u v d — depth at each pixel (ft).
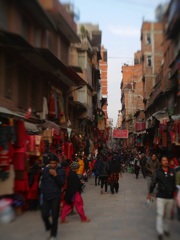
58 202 17.80
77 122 70.23
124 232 19.10
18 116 23.38
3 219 13.70
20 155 23.11
